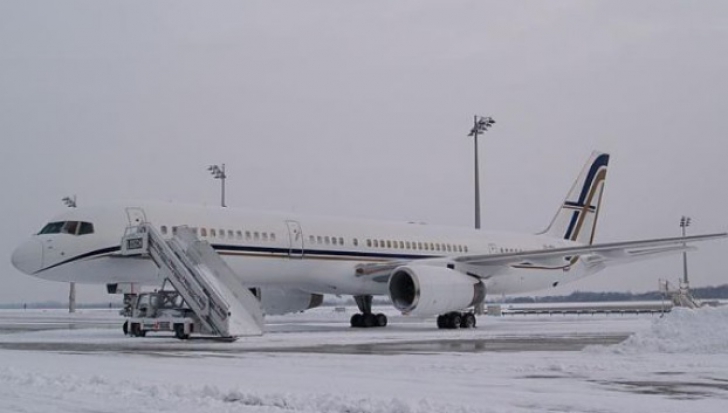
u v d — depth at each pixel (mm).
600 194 43438
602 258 41188
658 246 33312
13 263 25406
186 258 23812
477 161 43844
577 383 11898
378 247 32406
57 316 60281
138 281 26406
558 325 36375
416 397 10141
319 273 30328
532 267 37781
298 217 30312
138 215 26047
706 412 9094
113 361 15555
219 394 10273
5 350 18953
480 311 48781
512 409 9133
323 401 9586
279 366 14539
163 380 12008
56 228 25516
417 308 28562
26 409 9227
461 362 15266
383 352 18266
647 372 13516
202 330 22859
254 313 23656
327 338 23906
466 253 36094
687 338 17719
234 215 28203
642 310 69875
